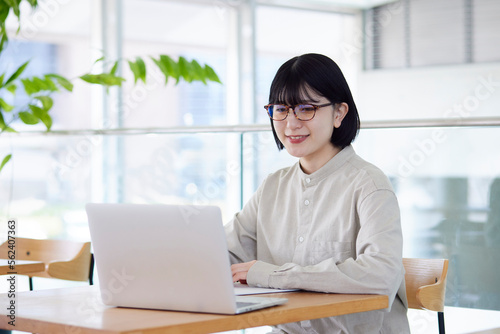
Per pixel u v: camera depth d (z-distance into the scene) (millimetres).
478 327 2375
